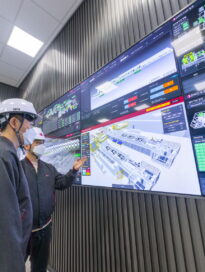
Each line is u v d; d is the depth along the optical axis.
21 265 0.58
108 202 1.28
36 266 1.29
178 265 0.86
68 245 1.63
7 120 0.83
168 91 0.96
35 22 2.16
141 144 1.06
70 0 1.89
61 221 1.78
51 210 1.42
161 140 0.96
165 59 1.00
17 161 0.78
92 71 1.63
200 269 0.78
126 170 1.13
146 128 1.05
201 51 0.84
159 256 0.94
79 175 1.54
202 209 0.81
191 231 0.83
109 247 1.22
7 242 0.56
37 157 1.52
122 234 1.15
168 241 0.91
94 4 1.72
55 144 1.99
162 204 0.96
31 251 1.31
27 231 0.80
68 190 1.74
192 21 0.90
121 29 1.37
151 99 1.04
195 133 0.82
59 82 2.20
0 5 1.92
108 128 1.31
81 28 1.88
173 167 0.89
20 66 3.10
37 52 2.72
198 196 0.77
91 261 1.34
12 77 3.49
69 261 1.58
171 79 0.96
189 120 0.85
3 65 3.07
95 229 1.36
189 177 0.82
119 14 1.41
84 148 1.53
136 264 1.04
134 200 1.11
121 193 1.20
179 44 0.94
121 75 1.26
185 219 0.86
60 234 1.77
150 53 1.08
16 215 0.62
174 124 0.91
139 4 1.25
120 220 1.18
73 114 1.74
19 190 0.78
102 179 1.30
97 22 1.65
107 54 1.48
